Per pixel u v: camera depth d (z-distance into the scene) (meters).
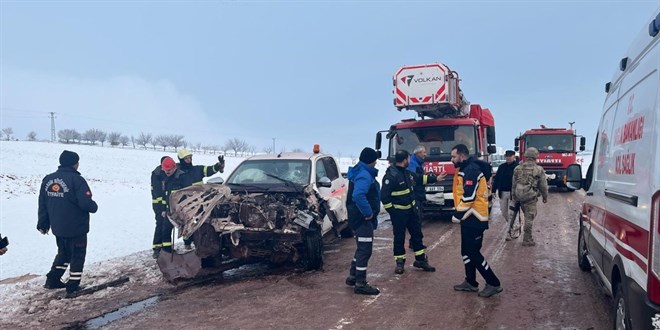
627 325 3.60
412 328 5.05
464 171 6.08
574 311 5.45
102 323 5.40
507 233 9.73
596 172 5.81
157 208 8.47
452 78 12.35
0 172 31.02
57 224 6.33
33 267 8.13
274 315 5.55
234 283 7.01
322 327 5.13
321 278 7.18
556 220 12.55
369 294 6.25
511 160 10.11
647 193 3.22
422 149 8.53
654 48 3.53
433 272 7.38
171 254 6.95
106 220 12.68
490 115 16.02
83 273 7.54
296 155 9.19
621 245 3.90
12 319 5.56
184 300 6.20
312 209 7.53
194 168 8.56
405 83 12.16
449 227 11.70
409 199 7.23
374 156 6.33
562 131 21.20
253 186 8.00
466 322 5.19
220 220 7.15
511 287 6.46
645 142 3.44
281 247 7.38
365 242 6.31
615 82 5.14
